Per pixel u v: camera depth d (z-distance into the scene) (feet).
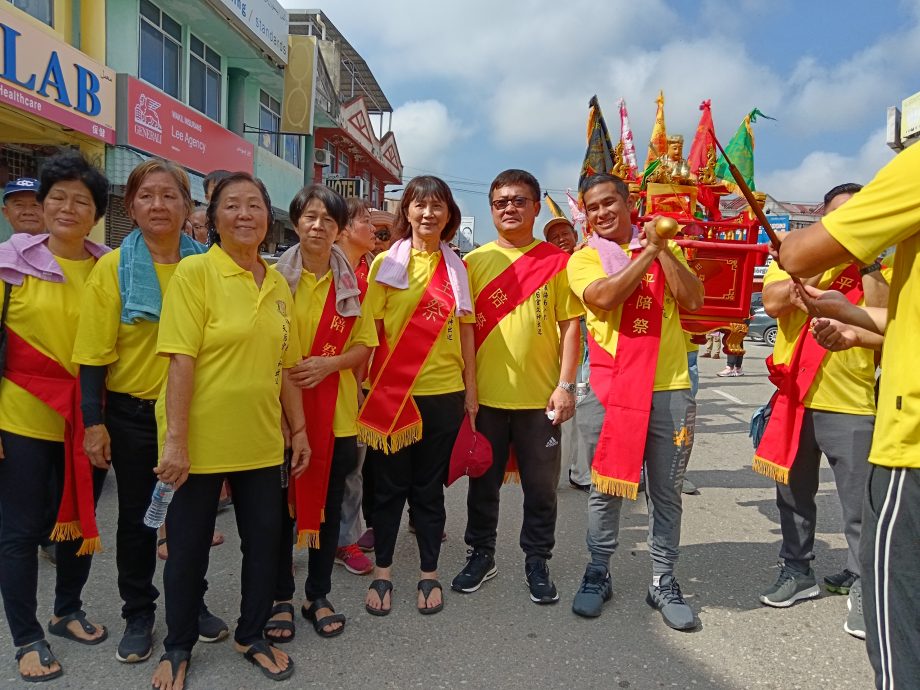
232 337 7.47
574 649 8.81
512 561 11.75
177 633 7.79
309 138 60.44
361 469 11.96
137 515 8.35
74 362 7.84
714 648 8.87
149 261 8.17
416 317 9.80
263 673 8.07
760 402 29.53
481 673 8.22
